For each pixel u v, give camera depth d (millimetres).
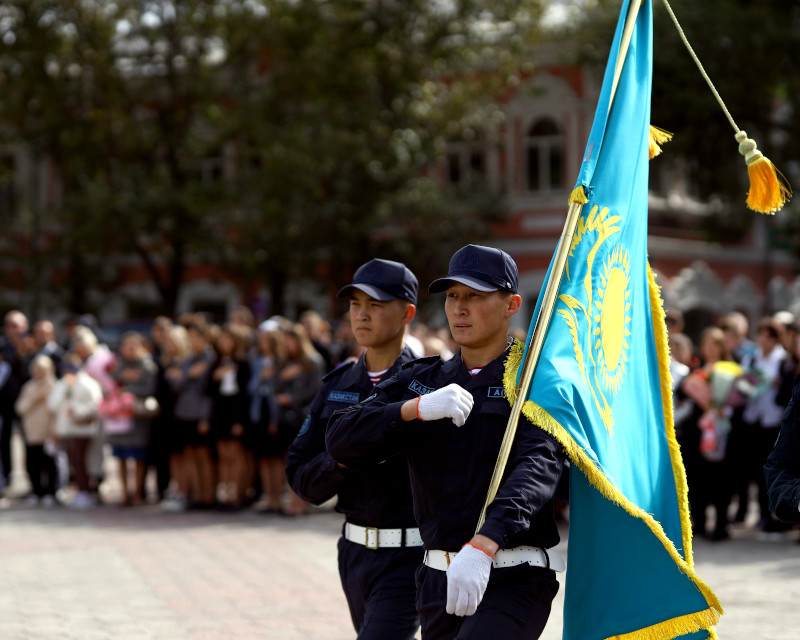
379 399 10586
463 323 10242
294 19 69938
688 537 11266
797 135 60344
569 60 69750
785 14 59375
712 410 28469
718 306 85500
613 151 11117
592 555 10180
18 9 72750
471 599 8695
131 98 76000
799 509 10477
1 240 84312
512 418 9586
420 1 69938
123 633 19438
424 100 71250
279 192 68188
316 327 37438
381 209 68500
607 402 10492
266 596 22406
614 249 11008
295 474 12820
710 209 74500
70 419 36750
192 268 88562
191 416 35312
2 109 73688
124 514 35156
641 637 9953
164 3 73062
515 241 78562
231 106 79688
